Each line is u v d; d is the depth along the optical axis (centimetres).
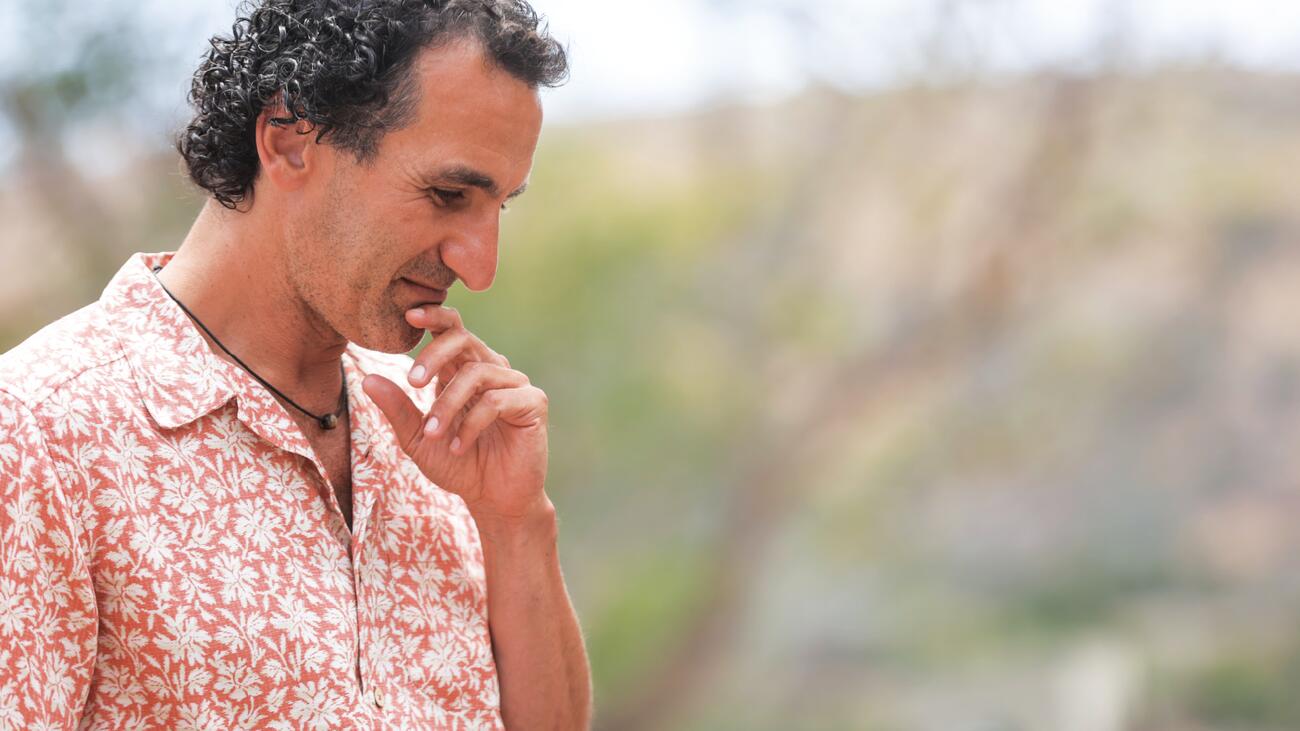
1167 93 1988
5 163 1219
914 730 1911
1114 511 2206
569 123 1708
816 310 1733
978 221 1820
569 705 245
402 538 224
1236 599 2144
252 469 204
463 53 203
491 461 228
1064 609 2134
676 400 1620
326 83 200
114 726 193
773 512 1733
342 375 230
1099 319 2173
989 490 2173
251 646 196
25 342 197
